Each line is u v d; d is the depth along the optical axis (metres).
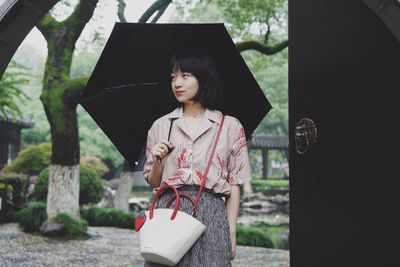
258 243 9.59
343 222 2.13
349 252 2.08
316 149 2.33
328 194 2.24
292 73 2.54
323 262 2.25
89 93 2.23
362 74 2.05
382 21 1.87
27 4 2.36
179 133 1.94
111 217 11.21
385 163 1.91
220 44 2.17
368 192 2.00
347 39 2.15
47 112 9.11
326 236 2.24
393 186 1.86
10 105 11.88
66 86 8.98
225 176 1.93
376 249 1.93
